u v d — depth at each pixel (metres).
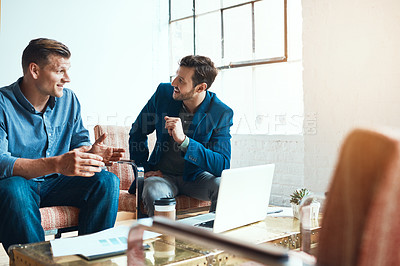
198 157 2.36
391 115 2.68
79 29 4.34
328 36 2.98
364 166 0.48
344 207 0.51
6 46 3.87
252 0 4.02
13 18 3.91
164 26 4.96
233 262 1.27
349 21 2.86
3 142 1.92
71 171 1.75
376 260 0.49
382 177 0.46
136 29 4.75
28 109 2.04
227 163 2.47
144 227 0.81
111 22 4.57
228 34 4.27
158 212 1.53
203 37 4.54
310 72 3.09
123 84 4.66
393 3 2.65
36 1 4.05
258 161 3.83
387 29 2.69
